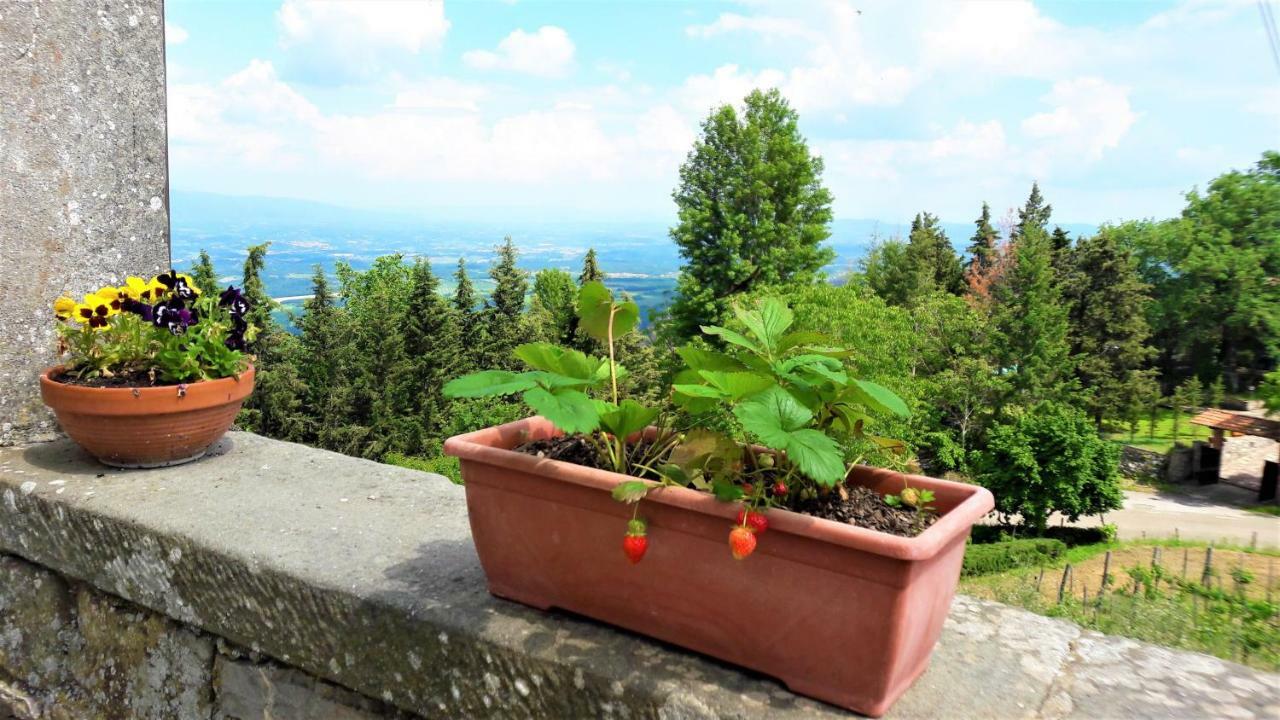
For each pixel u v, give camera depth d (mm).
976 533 24859
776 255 36938
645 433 1490
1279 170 46031
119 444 2273
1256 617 9141
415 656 1468
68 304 2334
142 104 2805
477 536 1479
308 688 1695
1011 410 31781
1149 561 19453
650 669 1261
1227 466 35375
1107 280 39312
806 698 1192
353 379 34031
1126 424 41406
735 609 1200
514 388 1185
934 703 1194
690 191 39531
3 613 2334
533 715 1330
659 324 39344
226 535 1834
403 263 45844
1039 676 1291
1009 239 47719
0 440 2570
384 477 2352
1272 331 44438
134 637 2033
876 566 1053
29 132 2512
